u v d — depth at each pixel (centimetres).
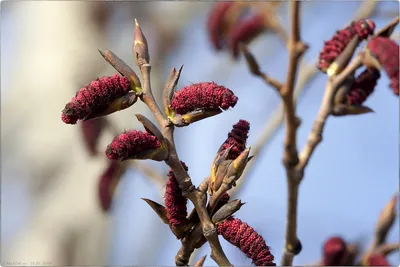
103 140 82
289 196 70
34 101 122
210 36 90
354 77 69
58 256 120
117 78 62
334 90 69
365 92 69
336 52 69
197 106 62
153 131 61
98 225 120
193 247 63
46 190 121
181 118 62
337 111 70
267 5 83
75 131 121
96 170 120
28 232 121
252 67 70
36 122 122
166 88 63
